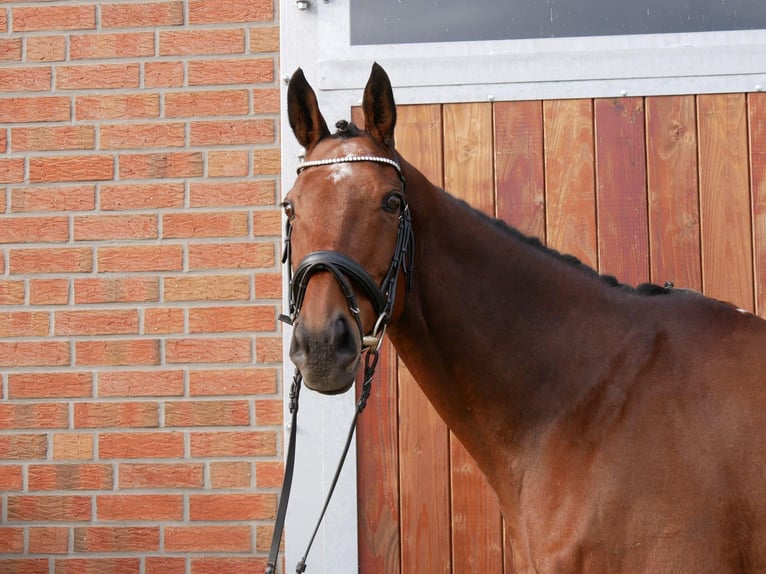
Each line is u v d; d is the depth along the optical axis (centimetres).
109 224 240
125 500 234
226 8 242
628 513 133
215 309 236
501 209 234
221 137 239
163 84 242
